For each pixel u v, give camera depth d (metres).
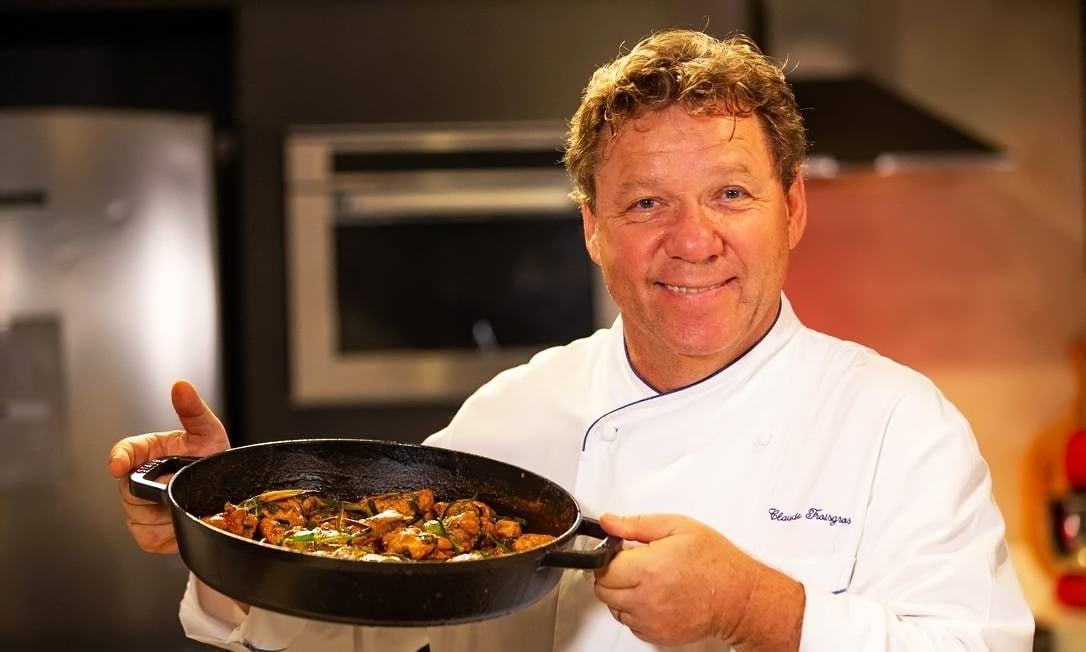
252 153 2.81
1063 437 2.86
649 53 1.15
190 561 0.91
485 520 1.02
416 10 2.81
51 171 2.67
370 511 1.07
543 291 2.81
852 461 1.15
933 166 2.43
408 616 0.85
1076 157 2.79
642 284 1.14
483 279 2.80
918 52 2.75
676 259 1.11
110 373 2.71
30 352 2.69
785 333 1.22
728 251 1.11
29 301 2.68
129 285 2.70
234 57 2.93
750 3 2.74
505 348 2.82
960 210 2.85
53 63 3.11
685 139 1.10
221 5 2.81
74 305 2.69
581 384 1.35
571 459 1.32
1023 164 2.80
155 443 1.15
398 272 2.79
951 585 1.06
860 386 1.18
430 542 0.95
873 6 2.72
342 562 0.83
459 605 0.85
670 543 0.96
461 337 2.81
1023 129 2.78
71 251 2.68
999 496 2.89
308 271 2.78
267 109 2.81
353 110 2.82
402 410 2.87
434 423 2.88
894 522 1.11
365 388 2.81
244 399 2.88
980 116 2.77
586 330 2.82
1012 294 2.86
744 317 1.14
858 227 2.88
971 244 2.86
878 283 2.89
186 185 2.71
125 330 2.71
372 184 2.76
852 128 2.50
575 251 2.80
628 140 1.12
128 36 3.10
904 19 2.73
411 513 1.06
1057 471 2.84
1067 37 2.76
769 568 1.02
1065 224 2.83
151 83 3.12
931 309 2.88
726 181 1.10
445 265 2.79
